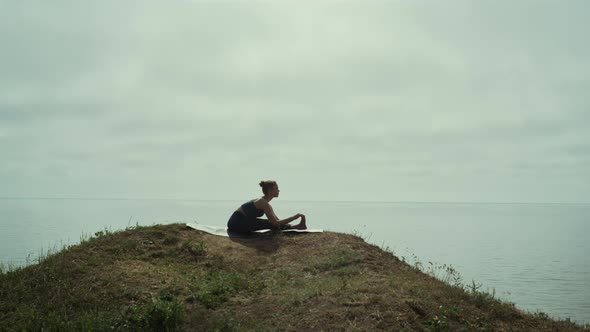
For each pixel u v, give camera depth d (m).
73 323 6.77
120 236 10.88
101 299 7.77
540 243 181.88
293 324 6.60
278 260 10.11
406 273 9.55
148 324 6.77
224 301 7.88
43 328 6.64
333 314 6.71
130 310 7.27
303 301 7.39
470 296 8.26
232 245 10.96
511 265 98.69
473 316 7.32
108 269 8.97
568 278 79.38
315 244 10.82
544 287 66.88
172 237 11.00
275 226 11.66
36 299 7.80
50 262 9.20
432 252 114.31
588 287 67.06
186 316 7.20
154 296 7.89
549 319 8.53
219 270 9.63
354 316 6.66
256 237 11.55
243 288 8.45
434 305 7.29
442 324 6.59
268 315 7.07
